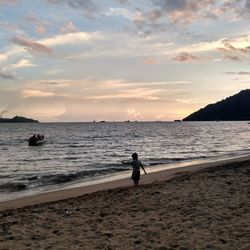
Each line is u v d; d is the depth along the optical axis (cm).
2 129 17100
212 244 691
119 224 884
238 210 951
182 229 805
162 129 15688
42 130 15612
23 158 4200
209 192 1245
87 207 1131
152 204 1104
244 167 2111
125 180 2062
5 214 1116
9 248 729
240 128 15800
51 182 2212
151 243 721
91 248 709
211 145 6141
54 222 945
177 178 1756
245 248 662
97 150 5350
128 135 10444
